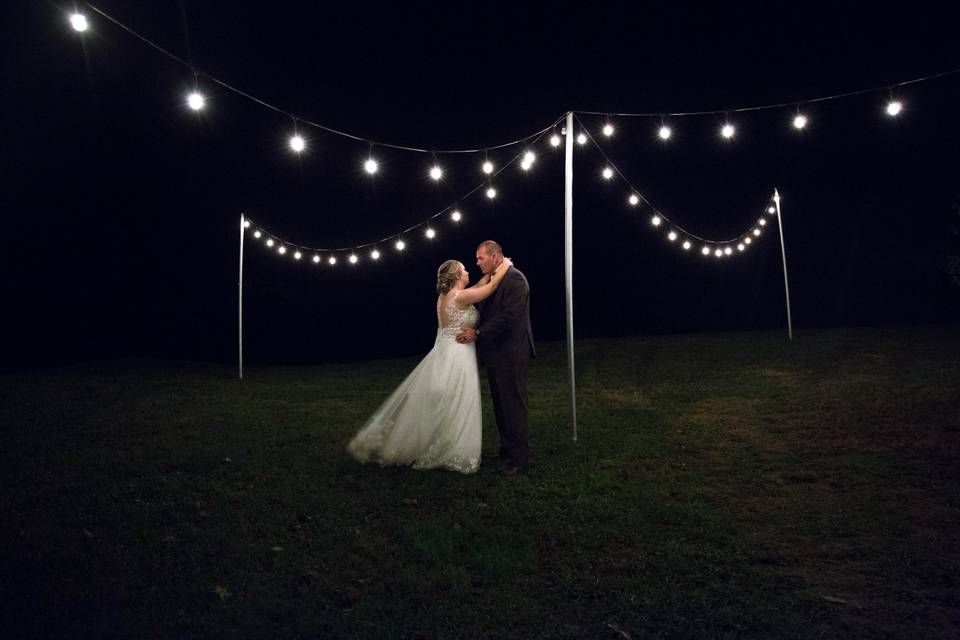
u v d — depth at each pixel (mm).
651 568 3908
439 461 5914
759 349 14883
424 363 6105
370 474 5824
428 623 3285
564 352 16062
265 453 6637
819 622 3268
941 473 5512
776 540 4301
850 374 10859
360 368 14766
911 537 4270
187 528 4562
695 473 5809
